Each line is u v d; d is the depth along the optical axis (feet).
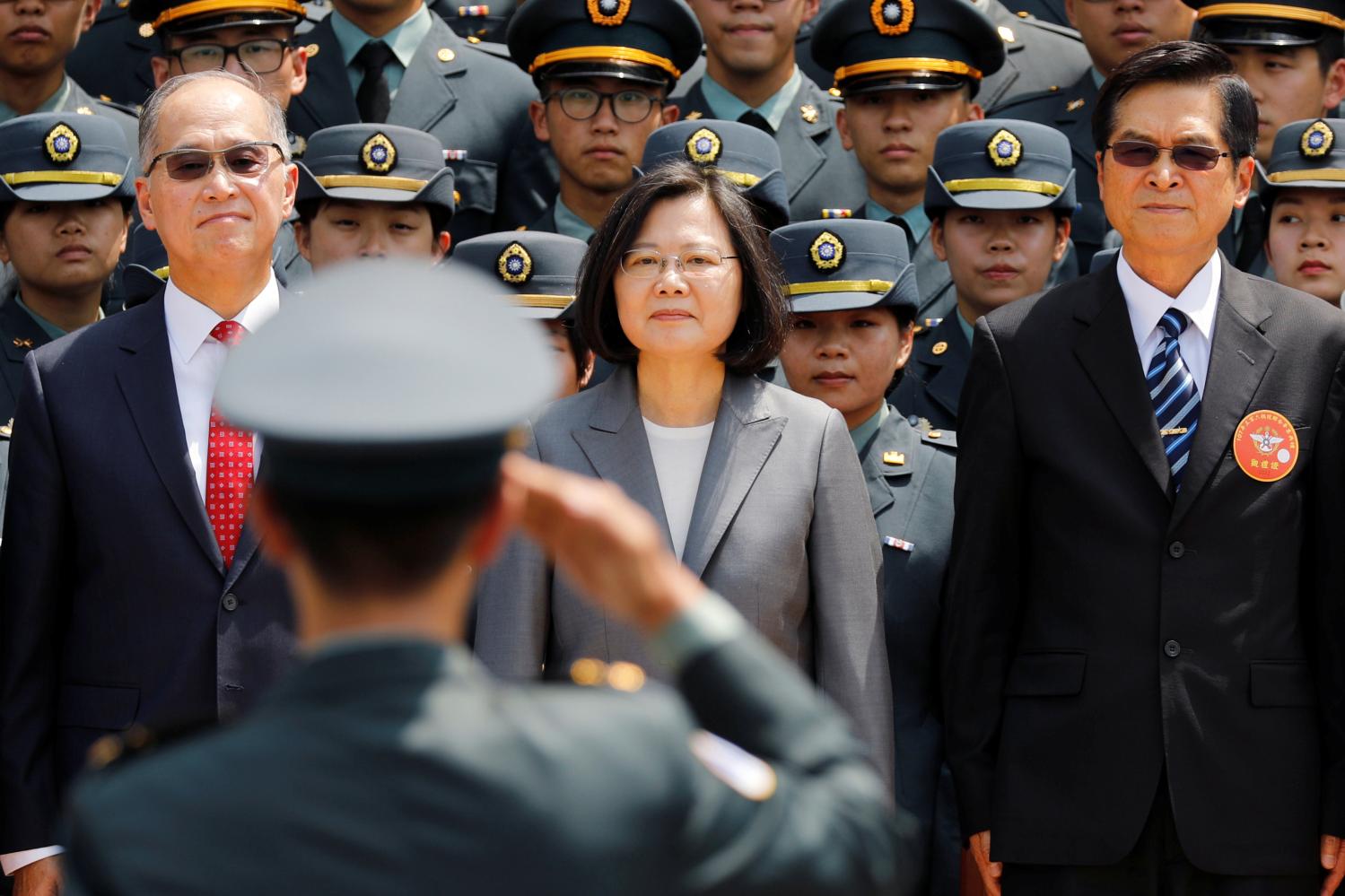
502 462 19.29
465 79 77.97
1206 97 45.32
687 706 20.16
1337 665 44.47
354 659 18.48
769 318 44.78
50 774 44.60
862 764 20.21
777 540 43.16
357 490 18.48
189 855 17.48
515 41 74.43
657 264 44.09
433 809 17.75
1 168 64.59
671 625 20.06
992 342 46.62
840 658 43.50
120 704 43.91
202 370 46.11
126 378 45.50
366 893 17.43
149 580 44.11
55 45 74.43
